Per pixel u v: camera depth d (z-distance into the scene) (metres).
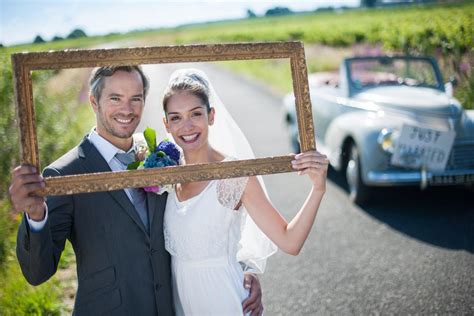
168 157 2.04
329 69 18.44
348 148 5.94
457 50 11.02
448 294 3.55
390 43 17.03
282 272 4.14
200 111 2.06
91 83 2.06
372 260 4.21
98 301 1.97
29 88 1.70
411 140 5.15
